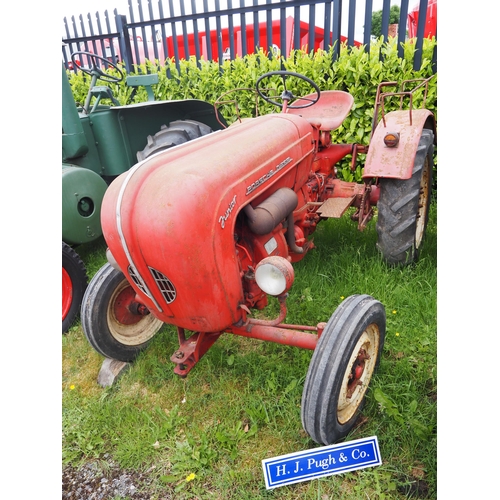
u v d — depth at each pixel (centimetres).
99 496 184
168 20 584
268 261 173
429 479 172
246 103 511
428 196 326
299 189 264
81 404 237
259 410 209
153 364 251
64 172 315
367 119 443
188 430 209
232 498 176
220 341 262
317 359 173
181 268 165
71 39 670
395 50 414
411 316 262
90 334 237
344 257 327
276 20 555
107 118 372
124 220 164
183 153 185
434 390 214
